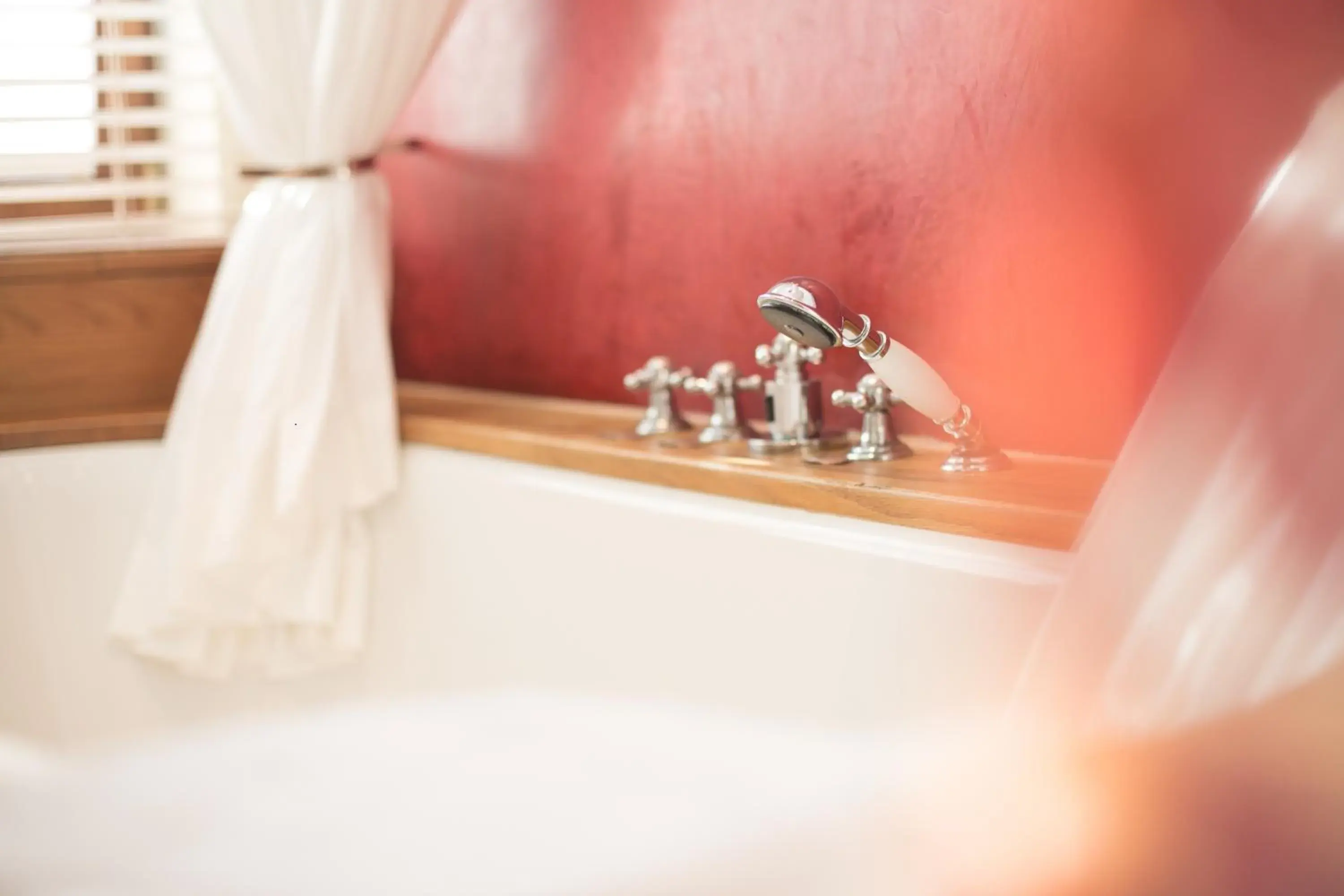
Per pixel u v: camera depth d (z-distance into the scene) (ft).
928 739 4.06
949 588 4.01
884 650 4.20
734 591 4.67
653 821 3.17
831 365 5.36
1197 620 2.59
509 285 6.63
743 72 5.45
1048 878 2.57
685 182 5.75
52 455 6.36
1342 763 2.38
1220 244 4.21
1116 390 4.50
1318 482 2.55
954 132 4.81
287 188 6.02
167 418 6.52
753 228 5.51
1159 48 4.26
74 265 6.93
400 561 6.03
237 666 6.13
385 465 5.94
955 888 2.64
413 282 7.18
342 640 5.98
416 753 3.85
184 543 5.79
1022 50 4.58
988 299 4.79
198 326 7.25
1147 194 4.34
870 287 5.14
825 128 5.20
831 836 2.86
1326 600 2.46
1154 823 2.52
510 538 5.55
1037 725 2.76
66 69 7.30
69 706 6.10
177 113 7.25
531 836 3.06
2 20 7.16
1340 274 2.69
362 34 5.73
